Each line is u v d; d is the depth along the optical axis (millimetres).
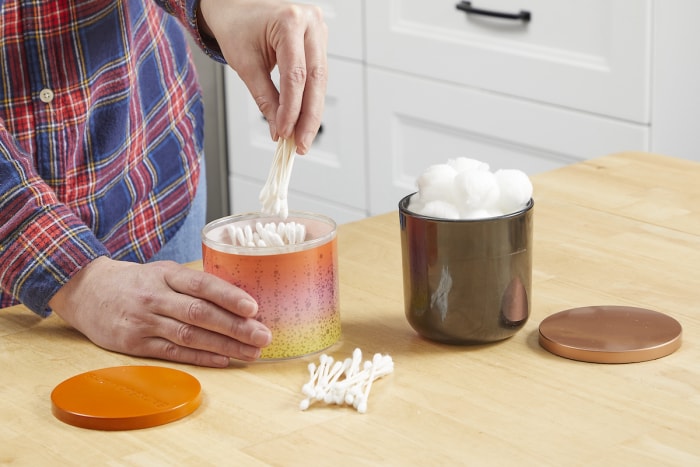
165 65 1522
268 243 1029
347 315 1099
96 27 1342
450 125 2490
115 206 1422
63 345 1055
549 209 1372
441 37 2439
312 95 1063
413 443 831
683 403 882
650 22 2045
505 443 826
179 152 1530
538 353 993
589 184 1462
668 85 2053
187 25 1208
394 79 2578
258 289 992
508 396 905
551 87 2256
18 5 1271
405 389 925
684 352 979
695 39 1979
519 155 2385
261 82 1115
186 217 1552
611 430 841
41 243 1092
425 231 987
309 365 959
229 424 875
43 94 1318
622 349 961
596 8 2131
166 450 836
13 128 1316
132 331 1017
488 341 1009
